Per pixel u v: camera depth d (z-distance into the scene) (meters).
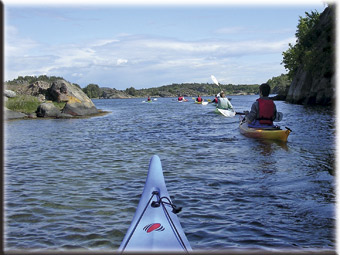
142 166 7.73
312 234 3.94
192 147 10.10
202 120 19.58
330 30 38.16
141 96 198.88
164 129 15.38
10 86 30.08
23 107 26.25
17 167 7.87
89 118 24.38
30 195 5.62
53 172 7.31
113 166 7.80
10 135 14.23
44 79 32.53
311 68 39.81
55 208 4.97
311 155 8.41
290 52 58.97
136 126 17.34
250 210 4.73
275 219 4.40
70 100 29.28
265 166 7.32
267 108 11.06
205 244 3.74
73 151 10.01
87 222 4.42
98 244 3.81
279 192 5.48
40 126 18.31
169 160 8.25
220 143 10.65
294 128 14.12
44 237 4.00
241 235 3.95
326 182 5.98
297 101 43.72
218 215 4.56
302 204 4.91
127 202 5.17
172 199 5.24
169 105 49.22
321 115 21.45
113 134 14.04
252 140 10.99
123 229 4.19
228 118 20.70
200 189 5.73
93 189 5.91
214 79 24.42
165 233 3.55
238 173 6.77
